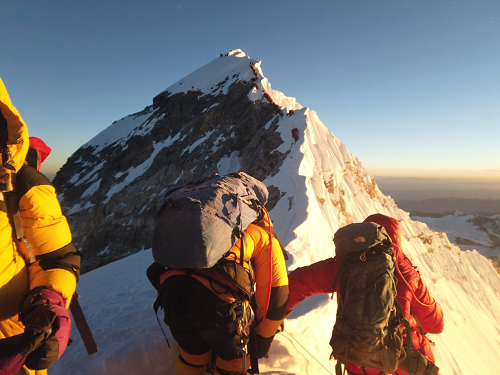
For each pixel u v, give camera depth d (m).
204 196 2.33
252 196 2.56
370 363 2.60
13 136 1.54
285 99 46.94
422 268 47.41
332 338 2.75
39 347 1.45
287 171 21.02
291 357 3.31
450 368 26.30
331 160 33.09
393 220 3.19
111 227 43.94
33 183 1.66
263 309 2.51
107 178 56.41
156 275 2.54
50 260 1.72
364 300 2.60
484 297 55.81
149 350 3.00
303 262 8.90
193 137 48.50
